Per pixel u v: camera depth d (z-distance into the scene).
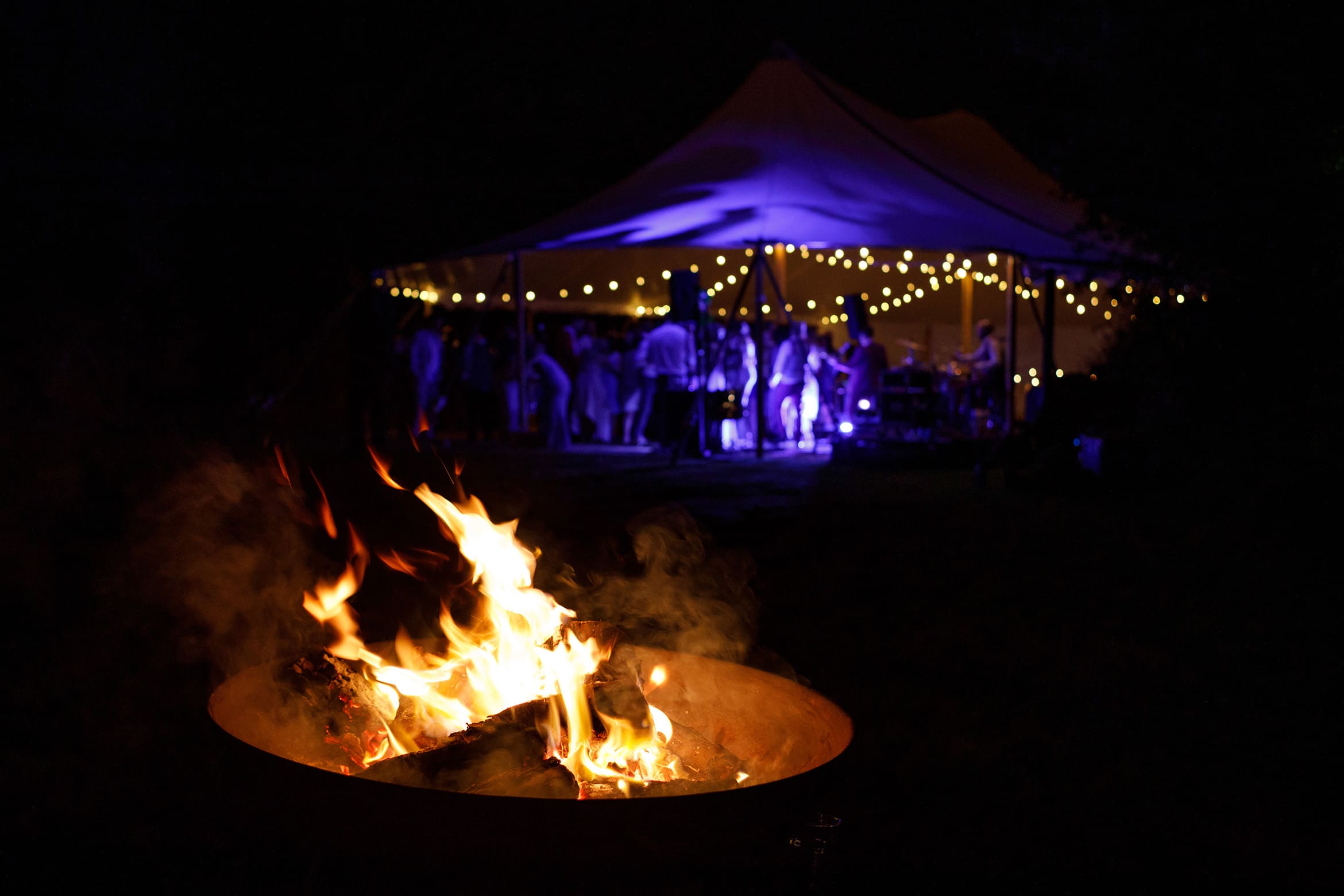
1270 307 7.09
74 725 2.89
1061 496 9.05
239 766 1.58
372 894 1.49
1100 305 18.59
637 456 13.47
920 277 20.38
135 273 10.11
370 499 8.16
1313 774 2.78
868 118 10.77
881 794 2.56
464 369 15.84
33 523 6.23
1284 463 7.18
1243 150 7.07
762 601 4.71
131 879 1.94
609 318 20.41
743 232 11.84
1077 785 2.66
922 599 4.83
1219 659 3.87
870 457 12.10
